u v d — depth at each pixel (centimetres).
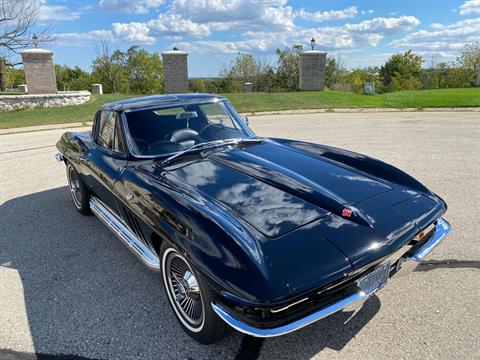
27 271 353
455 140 861
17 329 273
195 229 228
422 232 261
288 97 1944
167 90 2234
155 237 277
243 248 210
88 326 274
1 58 2567
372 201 264
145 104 379
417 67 5359
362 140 884
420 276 315
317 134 986
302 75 2353
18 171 704
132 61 4847
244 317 201
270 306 191
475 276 312
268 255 208
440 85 4512
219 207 250
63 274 346
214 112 402
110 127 379
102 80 4469
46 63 1873
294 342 249
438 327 256
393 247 230
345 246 220
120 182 324
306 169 310
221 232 220
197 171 308
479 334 247
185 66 2216
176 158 335
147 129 359
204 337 244
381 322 263
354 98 1917
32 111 1588
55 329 272
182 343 254
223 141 377
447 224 295
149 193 277
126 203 308
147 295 310
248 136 402
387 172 316
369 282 228
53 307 297
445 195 499
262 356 239
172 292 271
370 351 238
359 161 337
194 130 376
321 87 2380
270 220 236
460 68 4244
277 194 265
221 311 211
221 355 242
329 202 254
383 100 1842
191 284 244
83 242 409
